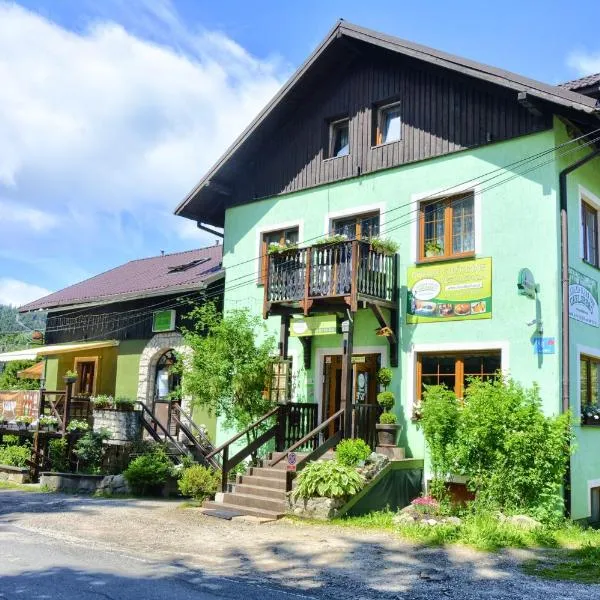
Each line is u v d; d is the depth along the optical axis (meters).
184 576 8.38
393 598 7.63
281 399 16.06
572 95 12.37
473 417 12.30
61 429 18.41
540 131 13.66
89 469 17.77
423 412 13.12
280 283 15.71
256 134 18.39
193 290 19.64
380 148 16.22
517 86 13.12
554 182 13.38
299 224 17.59
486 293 13.98
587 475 13.58
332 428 16.31
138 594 7.46
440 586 8.12
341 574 8.66
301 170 17.86
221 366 15.63
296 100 17.95
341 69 17.41
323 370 16.67
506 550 9.97
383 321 14.78
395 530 11.39
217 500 13.97
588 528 12.62
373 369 15.79
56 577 8.11
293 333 16.91
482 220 14.26
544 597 7.71
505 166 14.08
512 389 12.52
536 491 11.77
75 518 12.59
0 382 33.25
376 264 14.86
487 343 13.84
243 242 18.97
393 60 16.33
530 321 13.32
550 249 13.25
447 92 15.25
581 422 13.36
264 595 7.63
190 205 19.86
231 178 19.48
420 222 15.32
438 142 15.20
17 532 11.15
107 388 22.83
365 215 16.47
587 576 8.57
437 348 14.52
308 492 12.49
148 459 16.50
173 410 19.44
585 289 14.32
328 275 14.72
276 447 15.40
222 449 14.35
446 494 13.20
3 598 7.16
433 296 14.74
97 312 24.14
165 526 11.91
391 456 13.99
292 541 10.64
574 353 13.53
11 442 20.47
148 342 21.70
